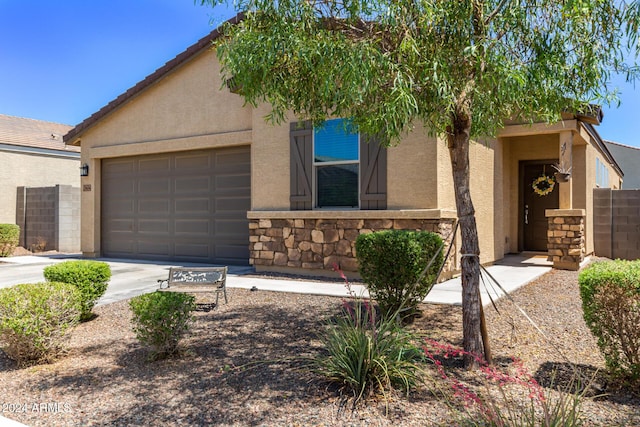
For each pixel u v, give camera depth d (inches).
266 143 378.3
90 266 232.5
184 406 131.6
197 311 243.4
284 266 363.6
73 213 645.3
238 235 424.5
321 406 128.6
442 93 136.3
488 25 143.6
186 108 446.3
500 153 422.9
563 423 101.5
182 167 456.8
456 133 157.6
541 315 218.8
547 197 459.5
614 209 452.1
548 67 146.6
